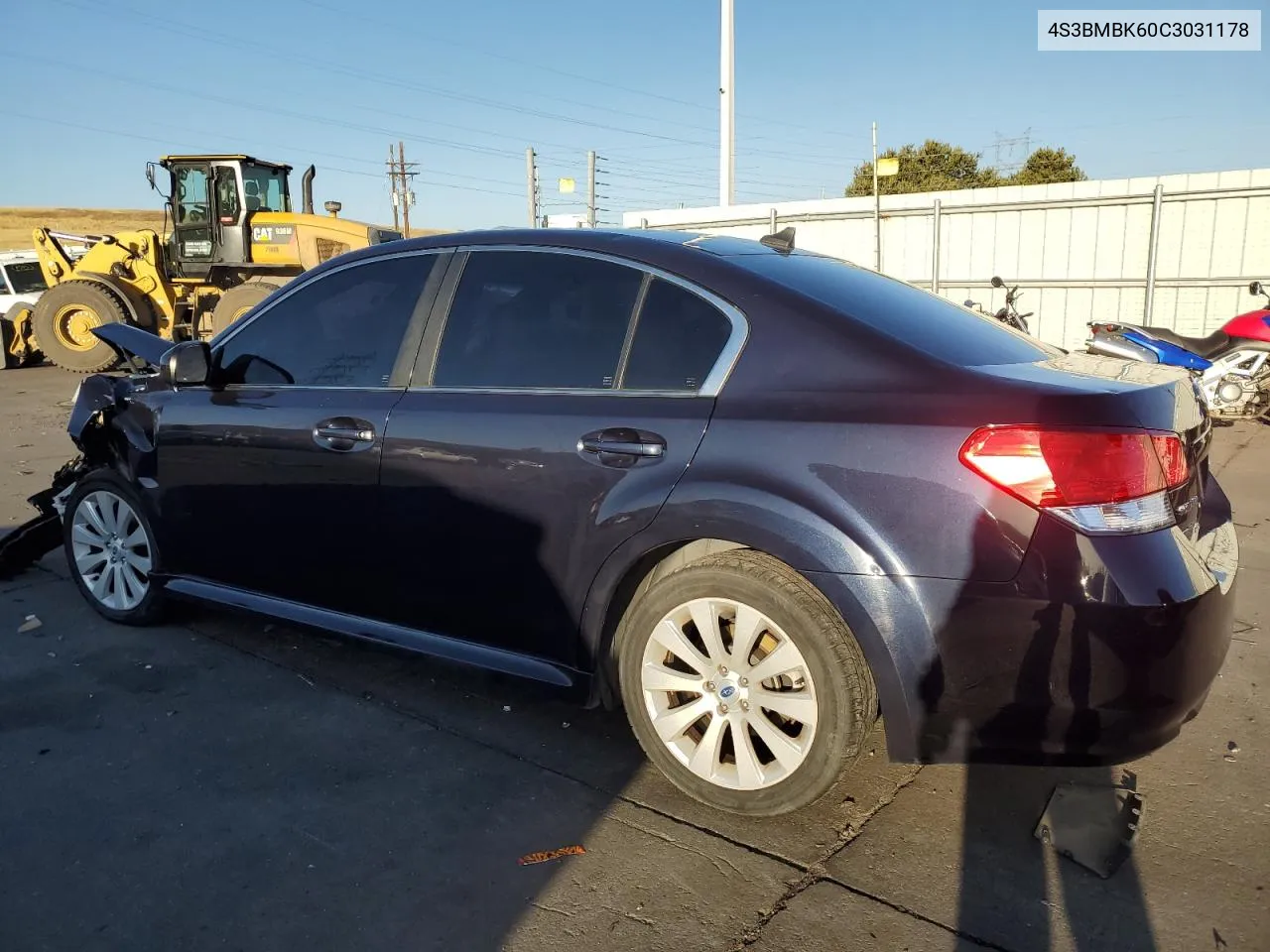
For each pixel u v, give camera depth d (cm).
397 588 344
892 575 250
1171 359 918
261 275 1556
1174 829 282
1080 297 1260
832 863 267
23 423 1035
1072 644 237
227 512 385
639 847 274
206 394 395
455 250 349
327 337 371
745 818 287
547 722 349
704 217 1562
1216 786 305
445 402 329
